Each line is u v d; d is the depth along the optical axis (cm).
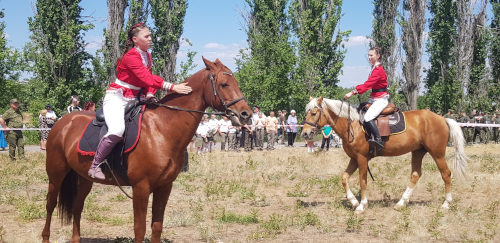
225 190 1009
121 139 448
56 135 511
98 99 3484
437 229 646
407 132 789
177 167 458
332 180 1110
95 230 647
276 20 3578
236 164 1512
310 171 1360
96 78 3547
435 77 3803
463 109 3416
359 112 793
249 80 3309
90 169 457
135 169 443
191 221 702
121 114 453
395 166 1359
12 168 1359
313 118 796
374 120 780
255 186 1055
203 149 2064
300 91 3259
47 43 3250
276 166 1460
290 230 659
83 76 3419
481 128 2523
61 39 3203
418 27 3709
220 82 446
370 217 746
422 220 700
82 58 3422
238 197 932
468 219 704
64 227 671
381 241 595
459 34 3544
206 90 453
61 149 505
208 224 696
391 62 3819
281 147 2472
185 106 457
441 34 3591
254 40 3553
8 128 1596
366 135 779
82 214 761
